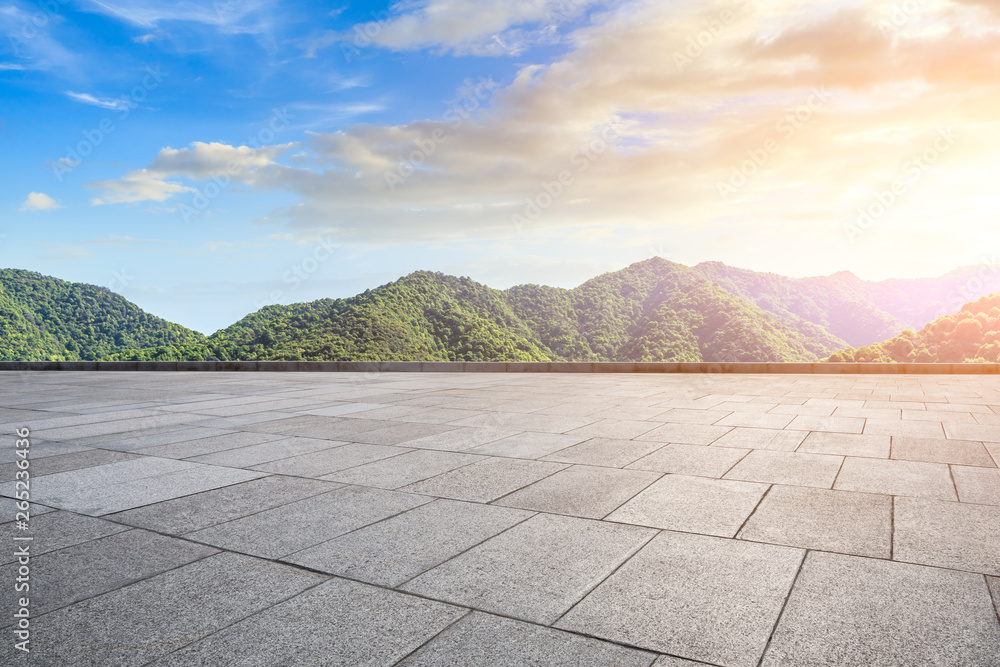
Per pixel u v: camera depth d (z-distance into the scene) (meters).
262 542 5.10
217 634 3.58
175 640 3.51
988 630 3.53
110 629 3.65
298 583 4.28
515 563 4.57
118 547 5.02
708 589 4.09
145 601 4.02
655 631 3.56
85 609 3.91
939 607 3.81
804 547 4.83
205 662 3.28
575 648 3.38
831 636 3.48
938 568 4.39
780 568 4.43
